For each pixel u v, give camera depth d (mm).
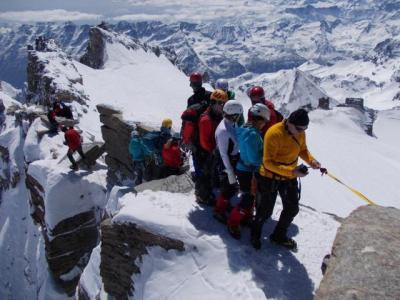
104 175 21219
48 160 21500
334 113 101875
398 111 136750
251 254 9141
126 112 20781
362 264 6730
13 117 46219
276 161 8305
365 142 76562
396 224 7719
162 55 95938
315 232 10258
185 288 9039
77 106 40719
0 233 29531
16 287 24578
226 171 9281
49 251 19625
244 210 9336
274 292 8258
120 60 83000
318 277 8672
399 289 6121
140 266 10008
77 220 19875
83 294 12289
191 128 10406
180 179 12359
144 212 10281
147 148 15172
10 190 32594
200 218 10180
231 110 8781
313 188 36469
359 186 48562
